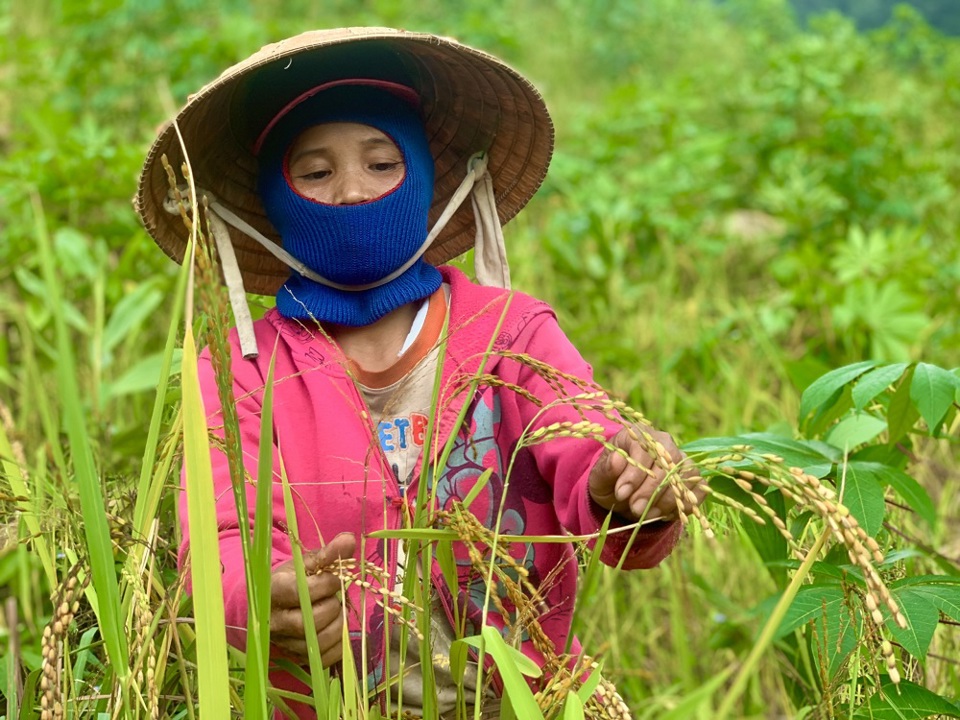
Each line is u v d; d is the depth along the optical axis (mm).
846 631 1590
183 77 5480
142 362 3123
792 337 4059
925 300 3799
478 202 1853
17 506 1581
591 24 9492
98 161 4273
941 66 8148
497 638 1167
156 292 3508
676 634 2525
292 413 1636
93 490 1126
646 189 4953
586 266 4512
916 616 1483
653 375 3633
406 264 1689
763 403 3641
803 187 4949
